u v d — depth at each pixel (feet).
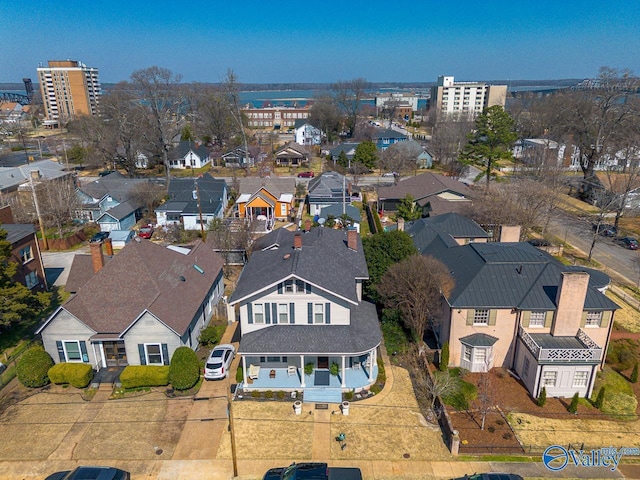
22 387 99.45
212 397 96.37
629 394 99.76
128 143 304.09
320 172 333.62
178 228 200.23
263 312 103.81
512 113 466.70
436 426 88.58
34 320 129.80
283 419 90.07
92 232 203.31
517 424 89.45
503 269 108.58
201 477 76.18
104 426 87.66
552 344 99.35
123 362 104.68
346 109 517.14
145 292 107.34
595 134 262.88
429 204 215.51
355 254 126.41
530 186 194.90
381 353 112.88
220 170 344.49
